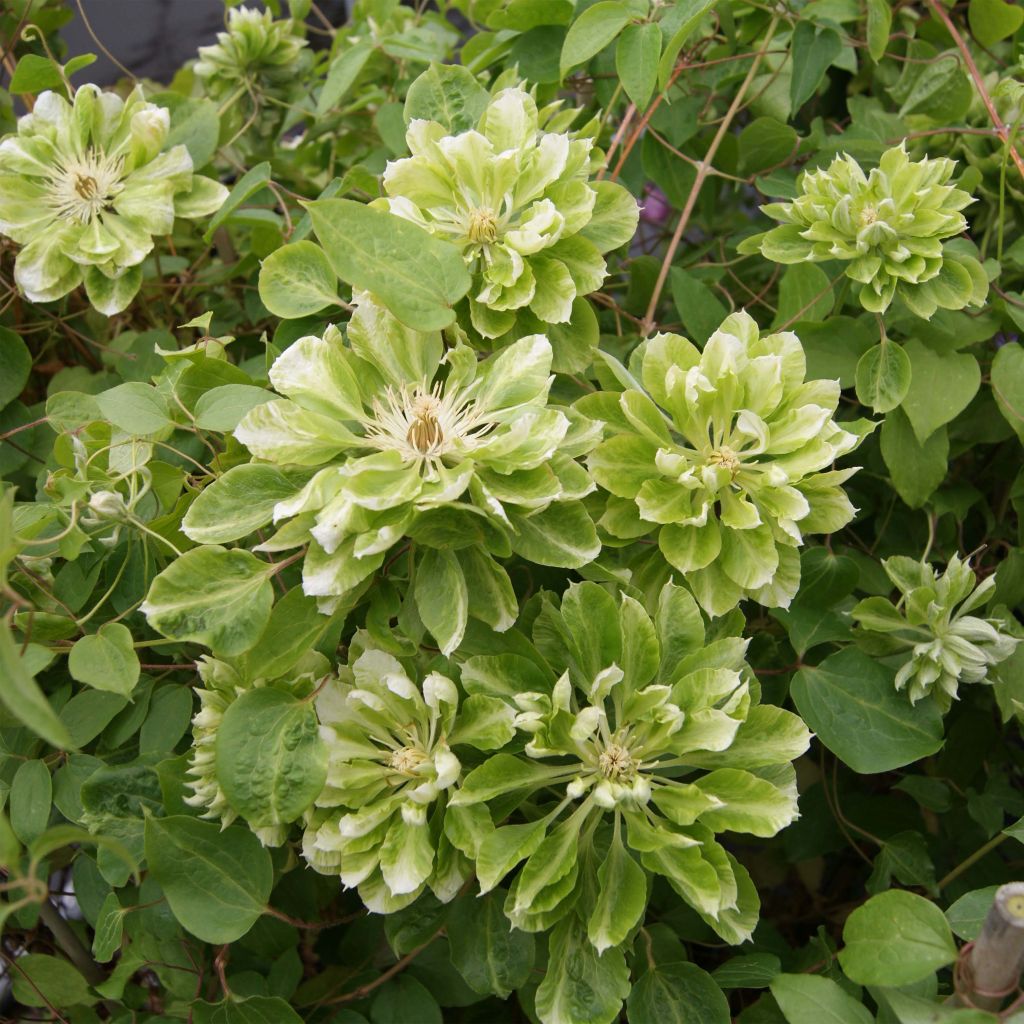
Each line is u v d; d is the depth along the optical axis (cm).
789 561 42
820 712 46
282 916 43
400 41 59
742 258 61
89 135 52
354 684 41
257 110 65
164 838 42
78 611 46
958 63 58
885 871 52
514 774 40
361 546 36
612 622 39
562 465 40
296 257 44
